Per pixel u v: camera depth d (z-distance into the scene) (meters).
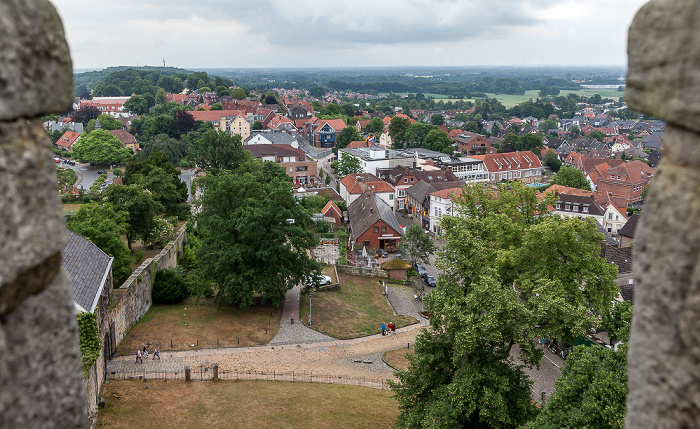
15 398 3.53
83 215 41.03
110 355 32.53
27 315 3.71
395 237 70.94
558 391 19.17
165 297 43.75
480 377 20.89
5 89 3.36
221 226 43.03
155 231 50.19
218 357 35.00
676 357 3.85
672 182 3.84
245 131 154.12
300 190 86.75
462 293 23.06
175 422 25.44
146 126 145.25
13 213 3.46
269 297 43.16
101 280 29.80
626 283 46.81
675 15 3.71
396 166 103.56
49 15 3.75
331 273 57.50
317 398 30.02
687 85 3.62
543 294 22.97
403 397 23.70
